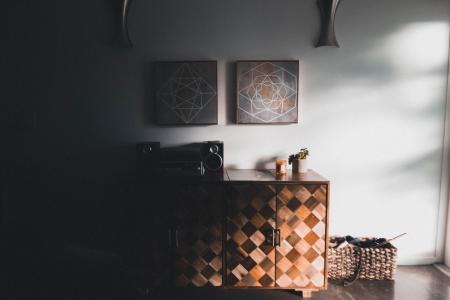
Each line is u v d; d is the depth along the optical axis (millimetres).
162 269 1923
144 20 2205
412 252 2316
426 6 2191
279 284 1896
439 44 2217
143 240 1916
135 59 2232
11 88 2268
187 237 1900
